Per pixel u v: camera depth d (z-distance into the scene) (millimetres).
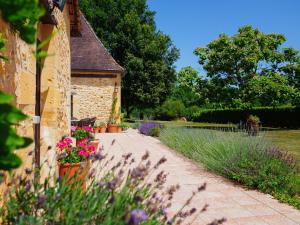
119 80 19688
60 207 2248
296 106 24875
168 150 10750
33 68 4207
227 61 22641
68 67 8500
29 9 1304
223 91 23031
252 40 22391
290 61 23078
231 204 5023
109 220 1934
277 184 5699
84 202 2260
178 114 44312
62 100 7188
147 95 30422
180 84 25594
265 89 21141
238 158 6629
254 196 5488
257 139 7723
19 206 2256
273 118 26750
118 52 31453
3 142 1122
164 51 33406
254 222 4277
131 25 30859
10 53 3121
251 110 28484
